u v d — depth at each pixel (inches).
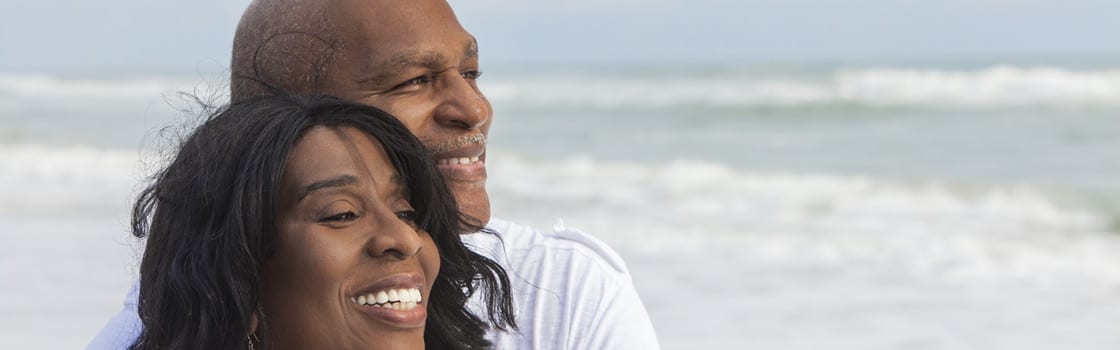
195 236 60.3
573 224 436.8
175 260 60.3
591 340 71.0
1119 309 309.1
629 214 465.7
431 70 71.7
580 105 1187.3
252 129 59.4
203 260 59.3
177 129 67.8
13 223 412.2
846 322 293.9
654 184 559.2
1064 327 292.5
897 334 283.7
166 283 61.0
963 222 451.5
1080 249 396.2
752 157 770.2
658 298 319.3
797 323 292.0
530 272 73.7
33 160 650.8
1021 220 456.1
